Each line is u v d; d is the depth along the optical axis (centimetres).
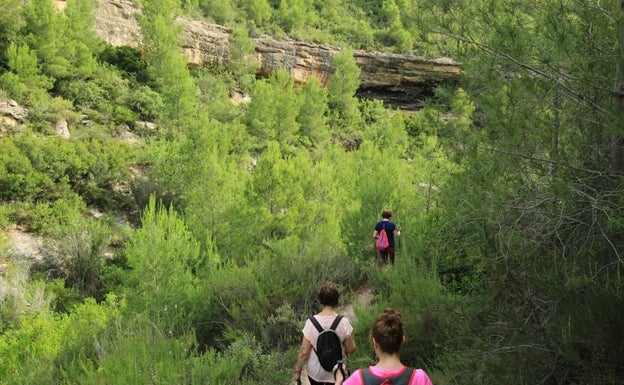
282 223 1877
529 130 504
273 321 848
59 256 2261
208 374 648
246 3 6875
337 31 7338
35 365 814
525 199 486
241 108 4922
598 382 424
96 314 1376
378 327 285
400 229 1038
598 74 483
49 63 3653
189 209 2045
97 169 2862
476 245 550
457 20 563
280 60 6362
